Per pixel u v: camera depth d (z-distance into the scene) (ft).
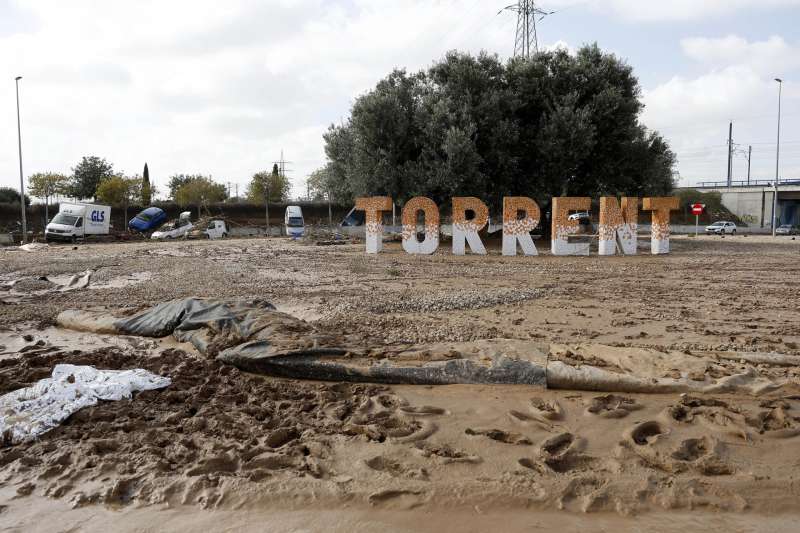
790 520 12.99
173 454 15.90
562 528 12.64
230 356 23.90
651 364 21.76
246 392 20.85
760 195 232.53
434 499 13.69
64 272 60.34
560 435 16.97
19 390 19.94
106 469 15.10
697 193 245.65
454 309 38.42
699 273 60.03
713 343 28.45
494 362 22.02
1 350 27.81
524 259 76.89
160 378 21.83
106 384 20.26
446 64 107.24
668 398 19.95
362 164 103.35
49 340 29.86
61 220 134.00
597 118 101.14
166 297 43.21
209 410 18.90
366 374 21.99
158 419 18.34
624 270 62.85
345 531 12.60
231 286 48.98
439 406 19.62
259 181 205.98
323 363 22.45
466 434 17.31
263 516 13.16
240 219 203.31
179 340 28.53
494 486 14.10
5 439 16.76
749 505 13.46
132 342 29.07
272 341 24.76
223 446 16.25
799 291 46.73
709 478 14.47
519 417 18.51
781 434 16.70
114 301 41.37
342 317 34.09
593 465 15.49
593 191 109.09
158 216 163.53
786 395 19.61
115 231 157.99
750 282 52.54
